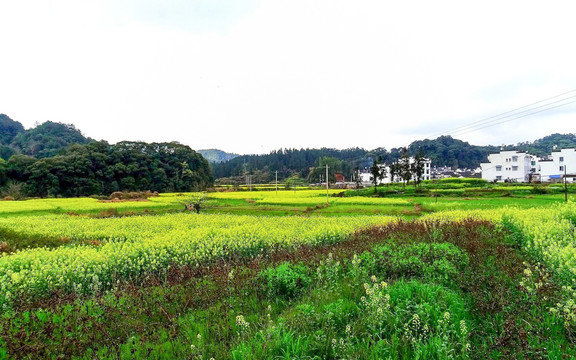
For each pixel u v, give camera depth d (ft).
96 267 31.24
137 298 23.34
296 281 24.03
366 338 16.33
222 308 21.25
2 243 48.78
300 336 15.52
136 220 77.10
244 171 515.50
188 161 320.29
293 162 571.69
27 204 138.31
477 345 15.60
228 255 37.60
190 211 114.21
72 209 117.70
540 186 169.89
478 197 142.20
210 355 15.76
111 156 269.44
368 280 23.65
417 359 13.76
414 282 21.52
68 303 22.77
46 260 33.91
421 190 172.65
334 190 234.58
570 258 21.95
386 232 43.47
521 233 36.91
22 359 15.52
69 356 16.70
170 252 37.22
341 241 42.96
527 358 13.32
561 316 16.25
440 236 37.52
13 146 405.59
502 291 19.81
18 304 22.59
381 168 261.44
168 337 17.90
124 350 17.01
